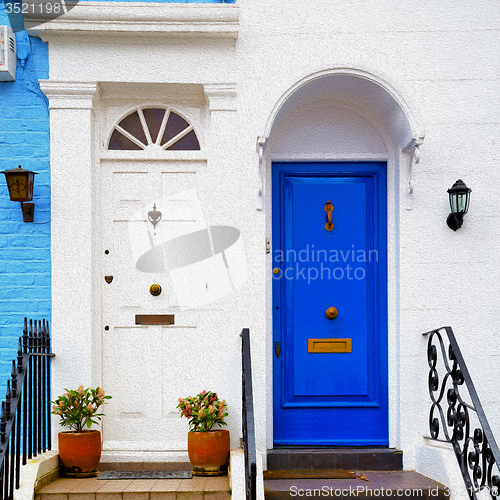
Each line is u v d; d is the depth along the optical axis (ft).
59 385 14.23
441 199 15.03
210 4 14.44
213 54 14.76
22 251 14.60
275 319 15.81
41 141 14.78
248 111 14.74
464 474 12.64
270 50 14.84
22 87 14.79
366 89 15.02
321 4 14.99
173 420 14.69
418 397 14.76
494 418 14.67
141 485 12.78
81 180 14.56
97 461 13.64
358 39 14.98
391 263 15.60
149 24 14.39
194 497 12.41
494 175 15.05
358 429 15.64
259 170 14.66
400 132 15.10
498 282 14.94
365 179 16.03
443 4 15.12
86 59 14.61
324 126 15.96
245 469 12.19
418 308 14.87
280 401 15.67
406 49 15.05
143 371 14.79
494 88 15.10
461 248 14.97
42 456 13.29
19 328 14.48
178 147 15.33
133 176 15.16
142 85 14.79
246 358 12.97
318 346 15.81
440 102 15.07
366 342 15.87
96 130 15.01
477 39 15.10
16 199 14.26
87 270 14.46
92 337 14.55
